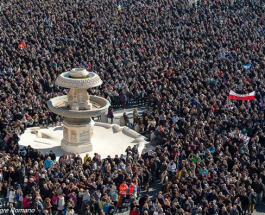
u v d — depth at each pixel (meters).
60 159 44.03
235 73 67.25
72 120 49.44
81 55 70.12
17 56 67.44
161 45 76.12
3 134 49.09
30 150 45.81
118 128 55.56
